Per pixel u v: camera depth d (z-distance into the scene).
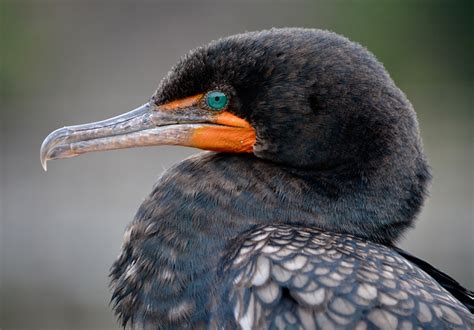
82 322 25.42
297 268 8.83
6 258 28.61
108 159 32.53
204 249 9.34
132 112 10.69
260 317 8.71
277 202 9.62
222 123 10.14
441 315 8.70
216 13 40.38
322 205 9.66
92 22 39.94
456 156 35.25
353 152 9.70
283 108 9.77
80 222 30.19
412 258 9.92
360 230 9.68
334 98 9.66
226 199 9.59
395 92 9.91
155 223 9.62
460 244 29.38
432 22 39.69
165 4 40.44
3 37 38.50
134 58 39.47
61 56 39.06
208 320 9.06
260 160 9.99
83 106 37.16
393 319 8.55
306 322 8.59
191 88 10.30
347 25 39.66
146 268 9.49
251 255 9.02
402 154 9.72
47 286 27.09
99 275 27.72
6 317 25.73
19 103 37.59
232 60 10.03
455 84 39.66
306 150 9.77
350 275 8.77
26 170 34.16
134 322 9.53
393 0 39.41
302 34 10.07
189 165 10.03
